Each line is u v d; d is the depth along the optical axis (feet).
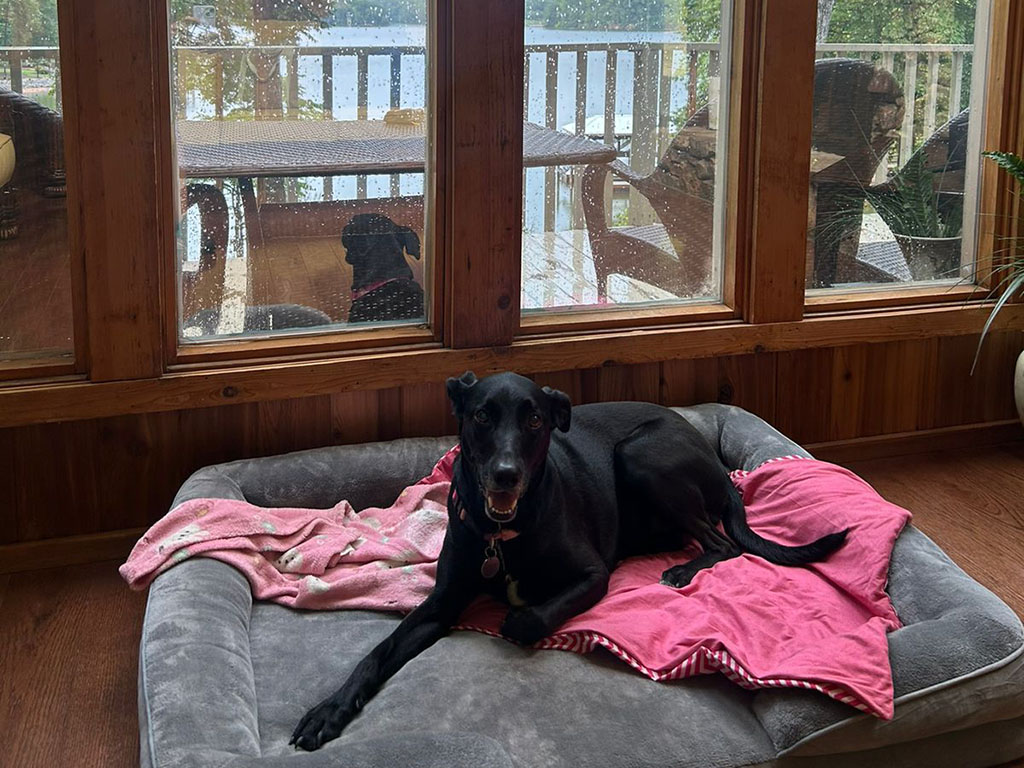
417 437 10.02
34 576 9.13
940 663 6.58
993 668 6.60
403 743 5.76
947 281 11.91
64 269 8.99
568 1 9.91
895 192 11.48
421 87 9.70
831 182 11.21
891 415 11.68
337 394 9.79
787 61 10.30
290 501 9.07
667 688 6.68
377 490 9.28
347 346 9.79
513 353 10.05
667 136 10.55
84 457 9.26
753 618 7.32
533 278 10.41
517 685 6.59
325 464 9.25
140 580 7.64
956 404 11.89
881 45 11.03
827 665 6.46
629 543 8.62
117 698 7.38
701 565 8.18
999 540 9.66
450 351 9.89
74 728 7.05
